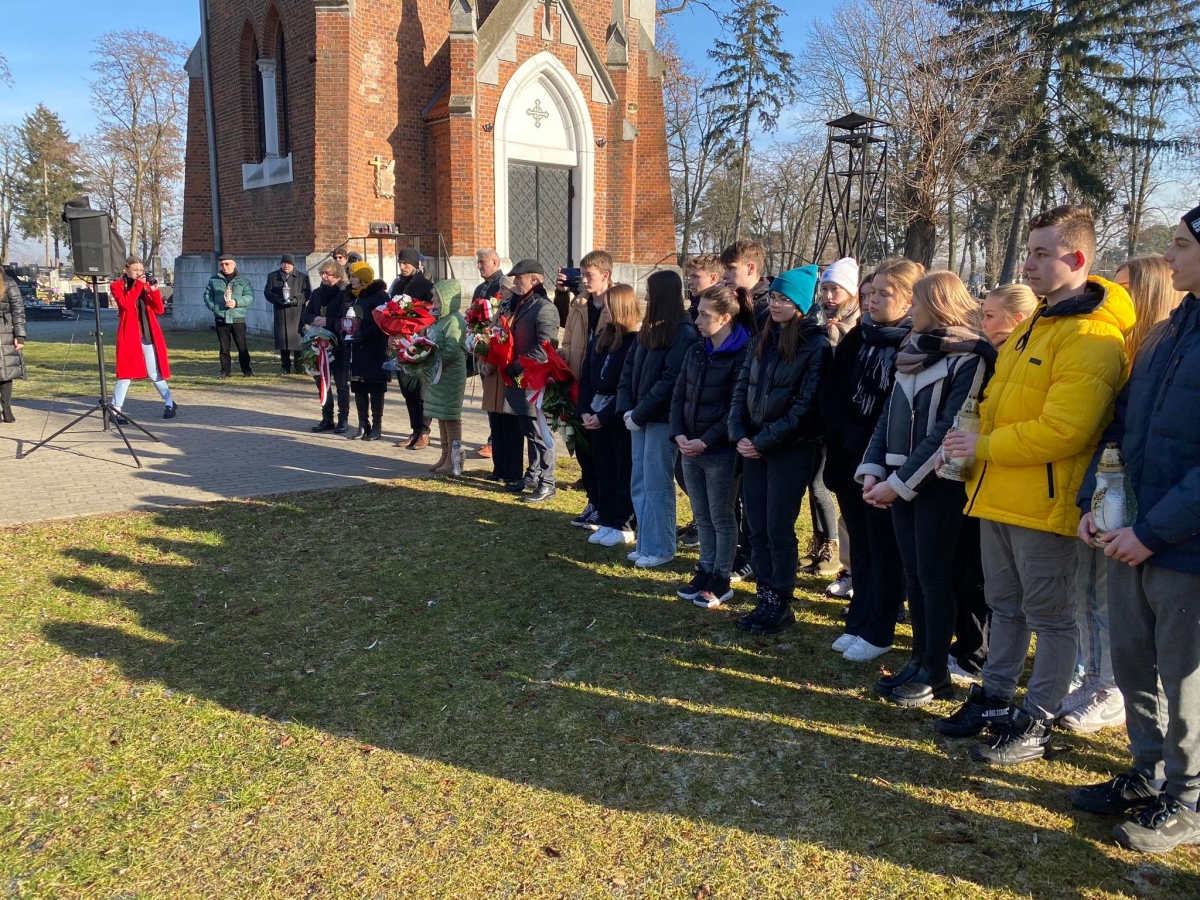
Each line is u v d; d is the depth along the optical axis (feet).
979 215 116.88
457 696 12.31
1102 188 89.15
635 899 8.28
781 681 12.80
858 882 8.51
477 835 9.24
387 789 10.07
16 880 8.54
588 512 20.54
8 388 31.07
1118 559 8.55
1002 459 9.74
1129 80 92.02
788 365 13.32
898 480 11.23
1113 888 8.39
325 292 31.07
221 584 16.48
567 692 12.42
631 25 64.64
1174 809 9.02
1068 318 9.49
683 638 14.28
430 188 58.80
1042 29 88.43
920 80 70.03
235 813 9.62
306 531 19.69
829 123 56.44
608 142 63.26
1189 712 8.68
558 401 20.56
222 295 42.80
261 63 59.00
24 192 201.98
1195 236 8.06
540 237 61.72
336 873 8.64
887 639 13.42
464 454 27.76
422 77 57.77
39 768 10.48
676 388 15.46
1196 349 8.16
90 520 19.83
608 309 18.34
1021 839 9.15
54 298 120.16
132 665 13.20
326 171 52.11
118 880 8.55
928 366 11.27
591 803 9.81
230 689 12.49
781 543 14.17
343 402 30.40
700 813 9.62
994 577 10.68
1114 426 9.29
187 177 70.95
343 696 12.30
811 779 10.27
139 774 10.37
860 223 56.80
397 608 15.43
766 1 140.87
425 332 23.79
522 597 15.99
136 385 40.34
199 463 25.67
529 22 57.67
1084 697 11.78
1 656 13.39
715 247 167.63
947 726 11.25
